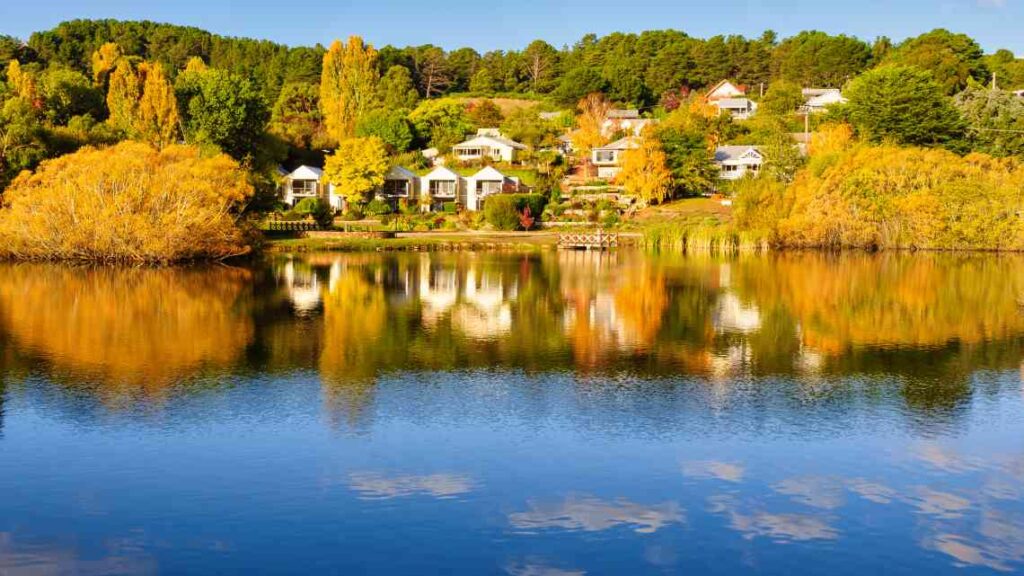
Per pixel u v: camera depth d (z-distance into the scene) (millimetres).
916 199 77000
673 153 111062
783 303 41062
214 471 16984
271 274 53719
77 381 23984
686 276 53906
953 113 100750
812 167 83312
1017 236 75062
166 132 94375
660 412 21312
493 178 117000
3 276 49906
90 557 13461
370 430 19656
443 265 61625
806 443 18922
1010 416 21188
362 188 109250
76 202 57344
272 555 13539
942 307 39844
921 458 18000
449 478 16688
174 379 24375
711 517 15023
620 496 15883
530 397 22703
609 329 33469
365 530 14422
